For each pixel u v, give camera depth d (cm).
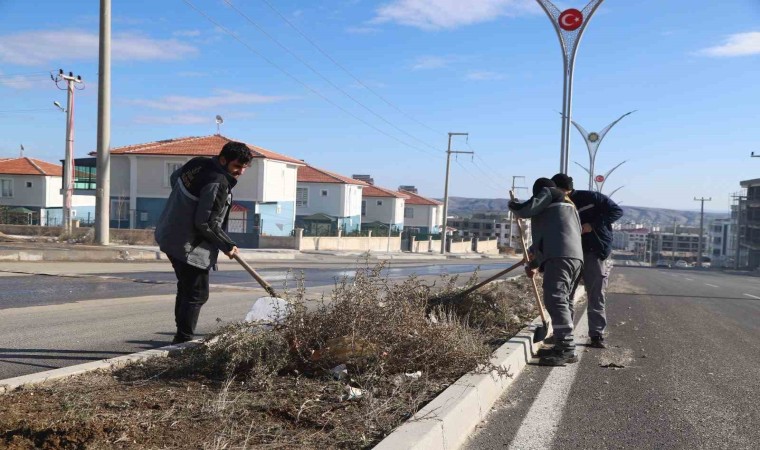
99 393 399
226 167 530
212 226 515
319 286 1278
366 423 364
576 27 1480
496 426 441
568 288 638
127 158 3934
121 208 3934
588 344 743
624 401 510
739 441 423
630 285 1766
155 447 319
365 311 502
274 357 451
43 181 4969
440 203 8094
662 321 973
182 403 385
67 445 319
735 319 1040
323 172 5625
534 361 639
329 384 435
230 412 371
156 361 486
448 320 593
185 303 546
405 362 484
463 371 493
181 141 4188
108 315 748
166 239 525
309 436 347
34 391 398
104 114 2039
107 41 1995
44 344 571
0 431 331
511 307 842
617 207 707
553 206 641
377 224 6375
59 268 1417
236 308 860
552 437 422
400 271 2177
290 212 4453
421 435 345
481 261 4278
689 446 412
